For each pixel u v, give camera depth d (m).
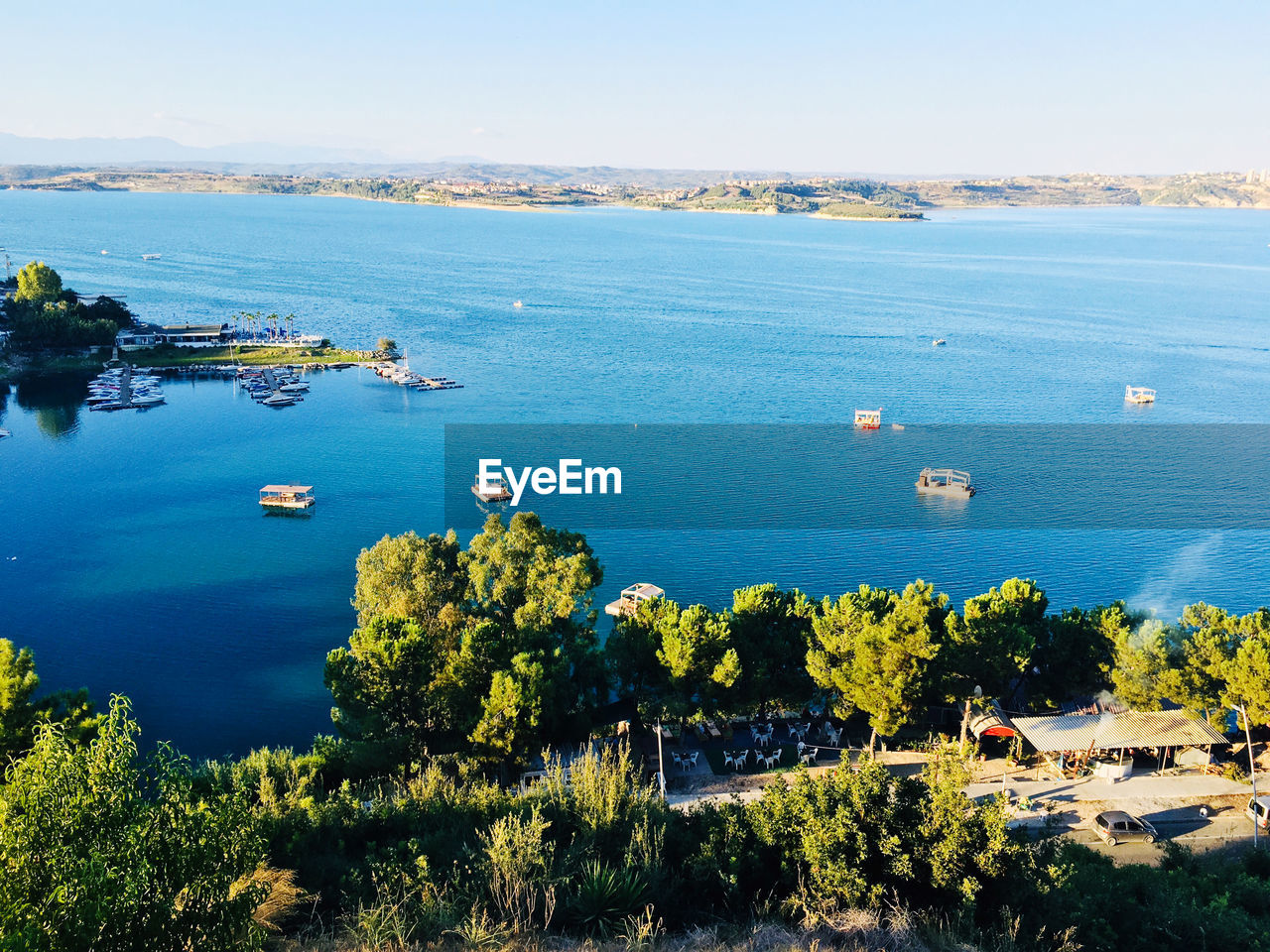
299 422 177.00
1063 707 63.28
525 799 40.84
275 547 114.25
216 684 79.19
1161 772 57.28
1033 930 30.53
